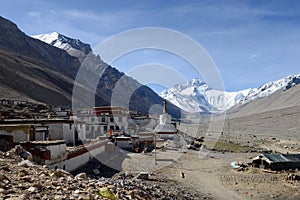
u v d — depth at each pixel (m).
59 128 39.06
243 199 32.97
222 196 32.88
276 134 160.88
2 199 8.36
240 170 50.34
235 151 79.38
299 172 51.16
